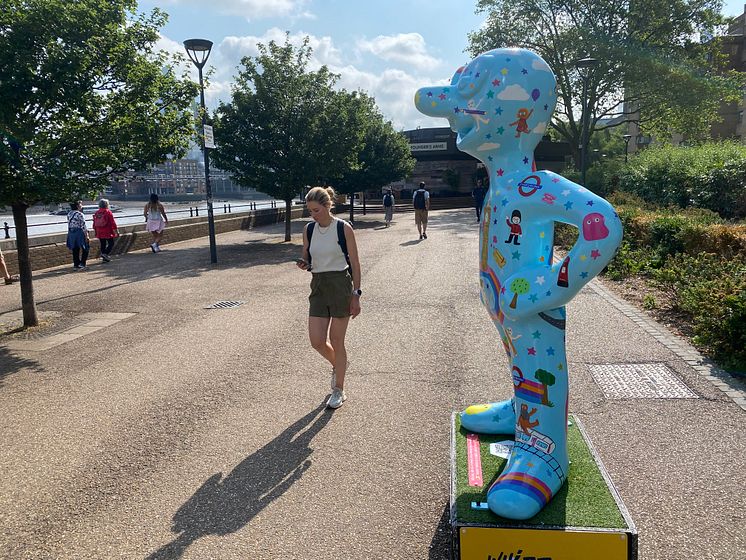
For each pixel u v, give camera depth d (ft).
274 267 37.37
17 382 16.37
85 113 21.17
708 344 16.99
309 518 9.28
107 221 40.86
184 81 25.12
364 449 11.65
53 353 19.29
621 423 12.44
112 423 13.33
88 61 20.07
